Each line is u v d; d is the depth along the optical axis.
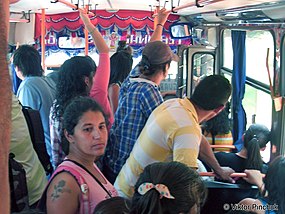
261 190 2.25
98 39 2.82
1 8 0.56
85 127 1.62
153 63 2.37
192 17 5.70
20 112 2.10
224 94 1.96
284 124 2.96
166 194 1.16
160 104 2.18
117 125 2.51
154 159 1.98
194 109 1.98
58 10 7.04
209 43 5.00
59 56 8.05
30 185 2.10
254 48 3.69
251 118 3.82
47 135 2.92
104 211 1.24
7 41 0.56
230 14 3.96
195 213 1.22
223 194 2.27
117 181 2.20
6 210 0.53
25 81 2.98
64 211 1.51
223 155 2.94
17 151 2.04
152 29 7.50
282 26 3.01
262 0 2.85
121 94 2.57
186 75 5.39
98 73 2.65
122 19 7.45
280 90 3.04
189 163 1.88
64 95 2.39
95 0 5.77
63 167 1.59
